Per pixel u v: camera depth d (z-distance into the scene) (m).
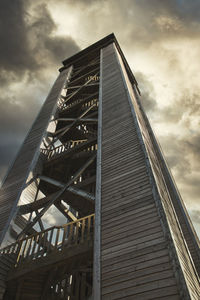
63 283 11.75
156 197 6.97
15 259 8.39
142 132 10.42
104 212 7.73
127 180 8.29
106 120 12.59
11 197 11.99
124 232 6.73
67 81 25.00
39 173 13.92
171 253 5.52
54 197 10.95
